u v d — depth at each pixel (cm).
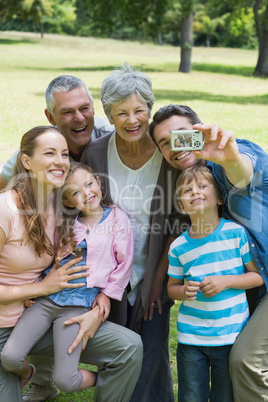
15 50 3550
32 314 274
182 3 2381
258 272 271
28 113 1179
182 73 2436
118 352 272
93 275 278
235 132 1002
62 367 265
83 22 5728
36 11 3822
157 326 305
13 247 269
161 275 305
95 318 272
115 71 285
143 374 302
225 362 270
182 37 2498
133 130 285
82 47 4222
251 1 2600
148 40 5350
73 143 324
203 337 268
